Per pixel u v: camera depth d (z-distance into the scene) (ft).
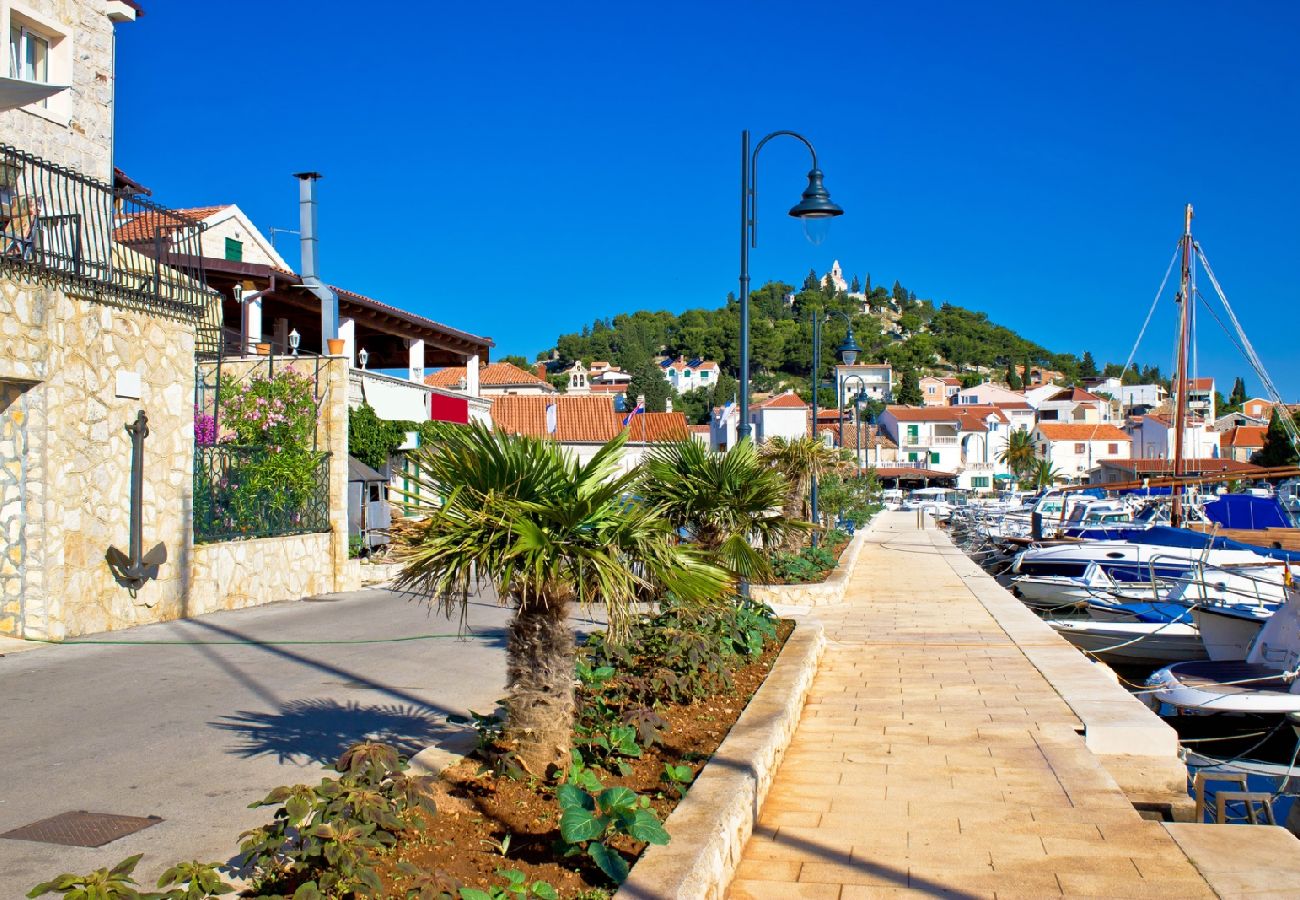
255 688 35.06
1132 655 64.59
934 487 330.54
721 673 29.94
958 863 20.75
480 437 19.97
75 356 44.16
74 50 55.42
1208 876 20.12
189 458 52.37
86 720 29.99
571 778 18.83
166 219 63.52
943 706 35.29
